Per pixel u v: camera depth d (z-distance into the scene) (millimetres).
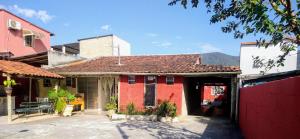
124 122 13266
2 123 12188
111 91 17812
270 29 3961
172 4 6176
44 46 24578
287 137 3361
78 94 17984
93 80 18625
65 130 10836
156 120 13922
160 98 15711
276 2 4445
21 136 9508
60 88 17172
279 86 3895
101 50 28766
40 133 10117
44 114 15383
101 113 16859
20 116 14398
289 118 3256
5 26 20000
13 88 16609
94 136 9703
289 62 16797
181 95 15258
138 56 21938
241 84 13586
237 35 6086
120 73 15922
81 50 29750
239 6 4859
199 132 10633
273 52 17125
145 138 9383
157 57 21000
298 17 4102
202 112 18797
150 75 15938
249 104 8164
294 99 3012
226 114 17547
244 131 9664
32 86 18203
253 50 17656
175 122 13383
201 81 22547
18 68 14039
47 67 18250
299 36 4383
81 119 14234
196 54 20906
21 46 21516
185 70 14930
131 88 16406
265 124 5195
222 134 10250
